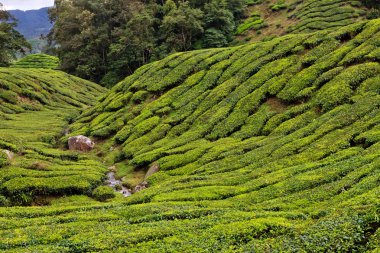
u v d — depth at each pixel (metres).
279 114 45.03
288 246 18.19
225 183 32.97
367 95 40.16
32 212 29.41
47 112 75.12
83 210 30.30
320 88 45.56
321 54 51.75
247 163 36.62
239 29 115.50
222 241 20.30
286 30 103.75
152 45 101.81
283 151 36.06
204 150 42.69
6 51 104.81
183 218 25.92
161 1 124.62
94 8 115.19
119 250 20.58
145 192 34.28
